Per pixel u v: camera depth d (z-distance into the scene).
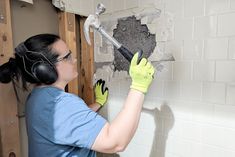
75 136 0.75
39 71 0.84
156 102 1.45
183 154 1.36
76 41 1.66
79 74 1.70
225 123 1.19
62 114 0.77
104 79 1.73
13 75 0.93
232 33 1.12
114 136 0.74
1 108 1.15
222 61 1.17
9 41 1.17
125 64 1.58
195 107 1.29
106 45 1.69
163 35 1.37
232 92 1.15
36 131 0.82
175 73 1.35
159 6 1.37
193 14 1.25
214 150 1.24
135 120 0.79
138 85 0.82
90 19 0.98
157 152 1.48
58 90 0.86
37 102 0.83
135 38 1.51
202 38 1.22
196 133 1.30
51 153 0.82
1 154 1.17
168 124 1.41
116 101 1.66
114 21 1.62
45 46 0.86
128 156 1.62
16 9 1.27
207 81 1.23
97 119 0.77
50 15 1.48
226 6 1.13
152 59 1.44
